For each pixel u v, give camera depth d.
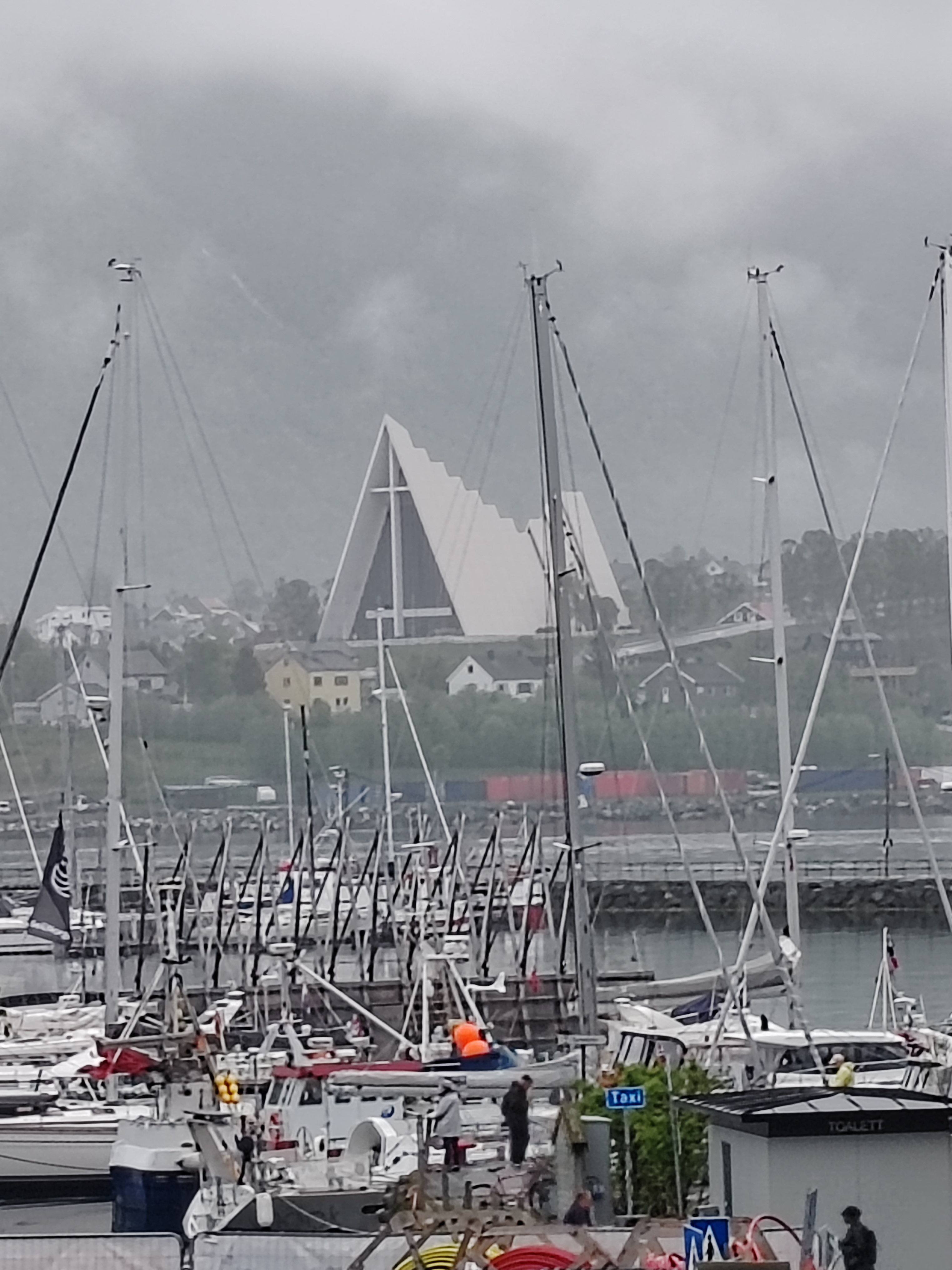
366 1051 59.91
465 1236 26.67
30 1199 52.06
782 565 96.62
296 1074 49.12
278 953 64.06
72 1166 52.06
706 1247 26.25
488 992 68.19
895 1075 53.94
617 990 75.94
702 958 121.56
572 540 80.94
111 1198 52.09
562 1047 58.78
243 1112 43.34
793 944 70.75
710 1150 30.03
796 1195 27.33
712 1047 54.78
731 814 91.94
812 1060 56.28
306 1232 31.38
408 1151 40.19
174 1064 42.88
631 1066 43.16
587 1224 29.69
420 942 69.94
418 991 67.69
